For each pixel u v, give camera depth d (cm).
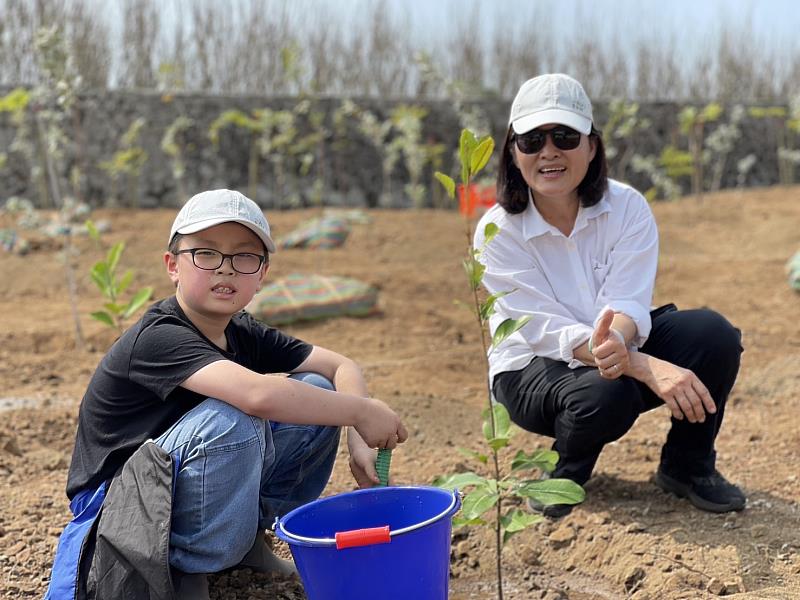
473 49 1504
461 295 658
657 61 1595
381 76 1440
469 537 273
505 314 278
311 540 179
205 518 199
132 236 823
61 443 355
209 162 1066
